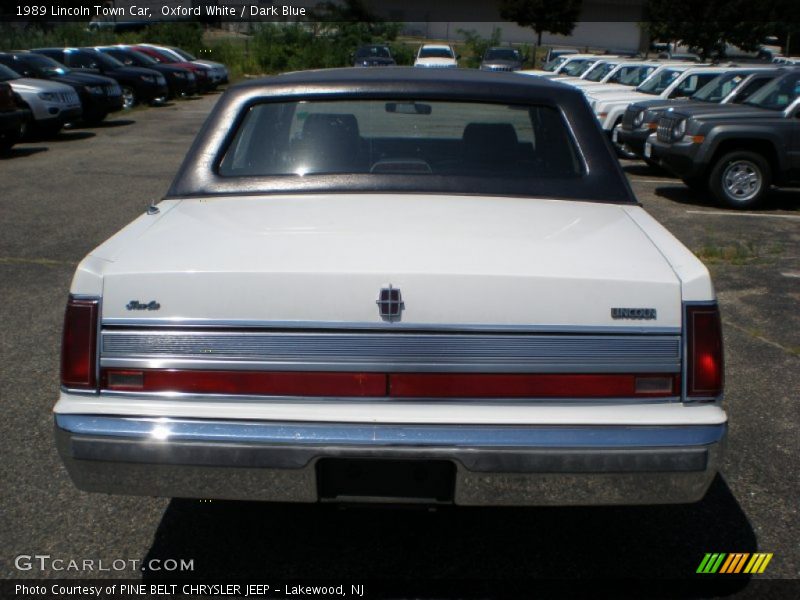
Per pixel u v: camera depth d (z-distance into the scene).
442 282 2.55
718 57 29.48
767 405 4.59
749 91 12.56
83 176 12.51
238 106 3.73
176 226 3.05
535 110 3.74
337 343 2.56
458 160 3.74
